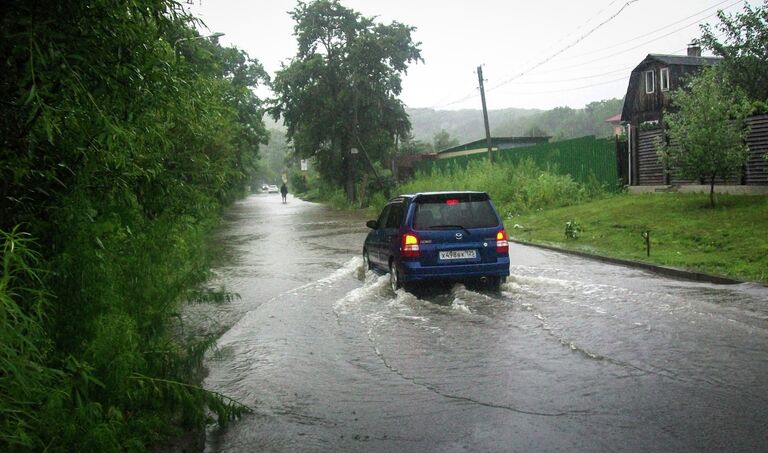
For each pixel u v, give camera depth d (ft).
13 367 7.97
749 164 55.47
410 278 27.43
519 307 24.59
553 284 29.63
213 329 22.75
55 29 10.43
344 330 21.94
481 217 28.35
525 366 17.03
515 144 170.50
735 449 11.52
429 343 19.77
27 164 11.56
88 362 11.62
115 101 12.25
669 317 22.07
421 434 12.69
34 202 12.80
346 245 54.34
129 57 11.73
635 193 71.77
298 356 18.76
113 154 12.86
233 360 18.51
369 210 113.19
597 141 80.59
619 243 43.80
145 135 14.29
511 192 82.23
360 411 14.12
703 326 20.65
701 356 17.30
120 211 14.90
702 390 14.65
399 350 19.12
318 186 222.48
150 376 13.46
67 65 10.28
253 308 26.53
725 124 49.24
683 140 50.78
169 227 17.94
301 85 135.95
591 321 21.85
